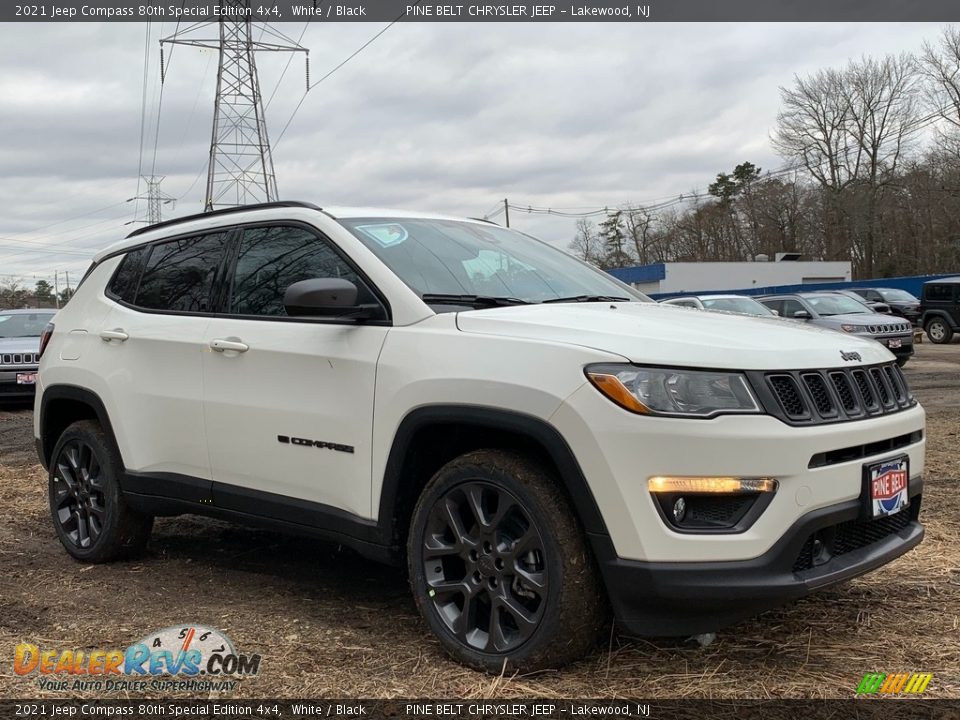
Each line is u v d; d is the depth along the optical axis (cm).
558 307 331
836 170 5838
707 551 262
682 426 262
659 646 318
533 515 284
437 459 330
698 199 6662
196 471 398
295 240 379
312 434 345
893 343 1480
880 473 296
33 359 1183
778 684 288
